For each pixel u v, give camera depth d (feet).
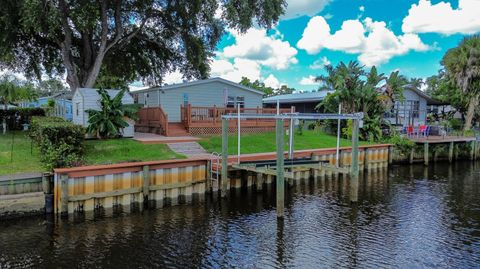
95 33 81.76
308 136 78.38
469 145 90.99
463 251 28.91
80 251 28.14
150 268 25.34
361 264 26.45
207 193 46.09
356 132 43.96
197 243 30.14
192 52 84.89
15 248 28.60
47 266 25.48
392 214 39.11
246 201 44.16
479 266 26.11
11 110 83.56
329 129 89.71
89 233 32.24
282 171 37.27
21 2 59.62
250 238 31.48
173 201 43.27
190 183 44.39
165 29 84.74
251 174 49.83
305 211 39.91
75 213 37.17
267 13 73.67
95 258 26.89
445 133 94.84
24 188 36.11
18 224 34.17
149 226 34.42
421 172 69.97
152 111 69.62
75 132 43.52
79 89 60.80
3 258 26.68
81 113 59.88
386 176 64.69
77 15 64.13
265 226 34.73
